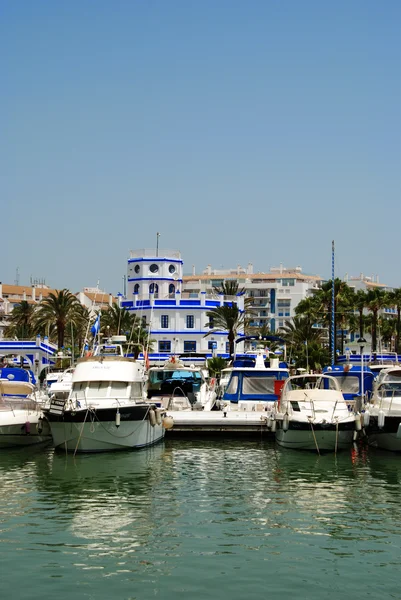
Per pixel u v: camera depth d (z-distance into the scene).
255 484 27.12
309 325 101.31
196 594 16.53
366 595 16.53
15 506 23.67
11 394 38.69
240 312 103.19
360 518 22.33
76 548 19.48
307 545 19.78
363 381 42.94
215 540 20.19
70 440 32.81
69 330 90.75
